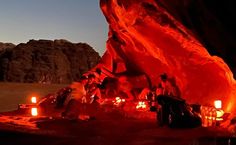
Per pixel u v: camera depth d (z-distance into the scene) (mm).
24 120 16047
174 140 10461
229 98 14508
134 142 10398
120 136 11602
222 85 15336
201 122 12859
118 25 18922
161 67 20594
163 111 13344
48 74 41750
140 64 21938
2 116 17734
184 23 11898
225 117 13047
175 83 19047
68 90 21562
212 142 9188
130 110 18656
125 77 22562
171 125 12664
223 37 10570
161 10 12969
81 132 13047
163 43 17000
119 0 15031
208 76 16250
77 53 45844
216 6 10148
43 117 17016
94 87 22469
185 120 12617
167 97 13352
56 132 12750
